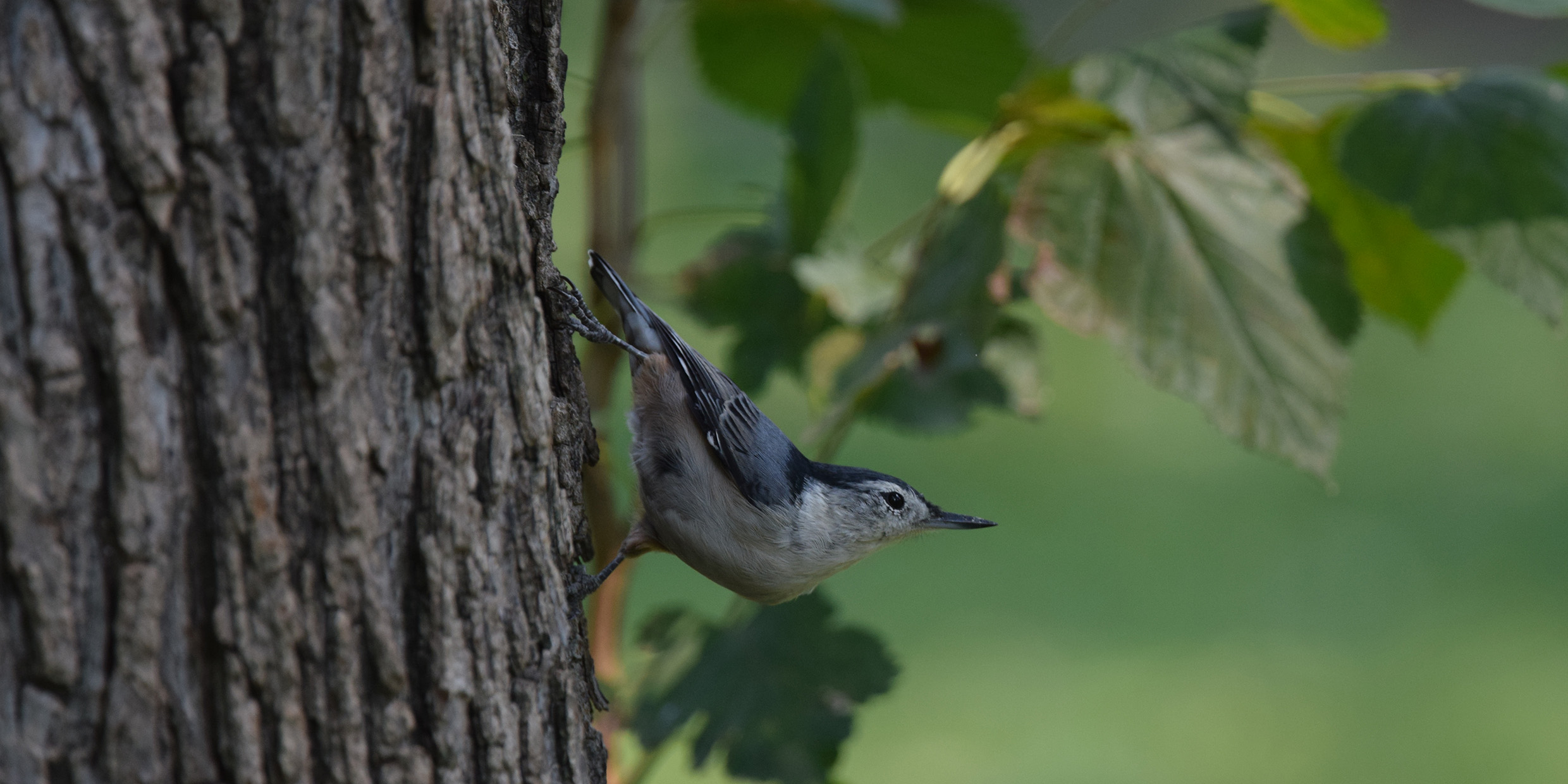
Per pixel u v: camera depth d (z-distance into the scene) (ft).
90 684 11.81
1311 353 19.62
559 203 71.67
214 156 11.91
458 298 13.55
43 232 11.28
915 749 43.52
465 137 13.53
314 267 12.43
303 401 12.55
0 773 11.62
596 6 81.71
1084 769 42.27
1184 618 51.52
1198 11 82.33
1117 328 20.01
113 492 11.72
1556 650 47.91
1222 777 41.93
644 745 20.72
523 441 14.52
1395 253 23.12
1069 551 57.11
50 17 11.14
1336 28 21.56
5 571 11.48
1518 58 92.38
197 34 11.75
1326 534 58.49
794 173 22.24
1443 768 42.06
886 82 29.53
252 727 12.44
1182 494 62.75
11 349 11.30
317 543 12.73
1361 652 48.78
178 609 12.10
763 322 24.66
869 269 25.09
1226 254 19.98
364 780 13.14
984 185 20.93
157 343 11.85
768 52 28.68
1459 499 61.46
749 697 20.39
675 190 74.49
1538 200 18.95
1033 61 24.27
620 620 23.49
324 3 12.28
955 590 53.62
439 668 13.62
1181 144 20.57
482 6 13.67
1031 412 23.25
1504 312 82.74
